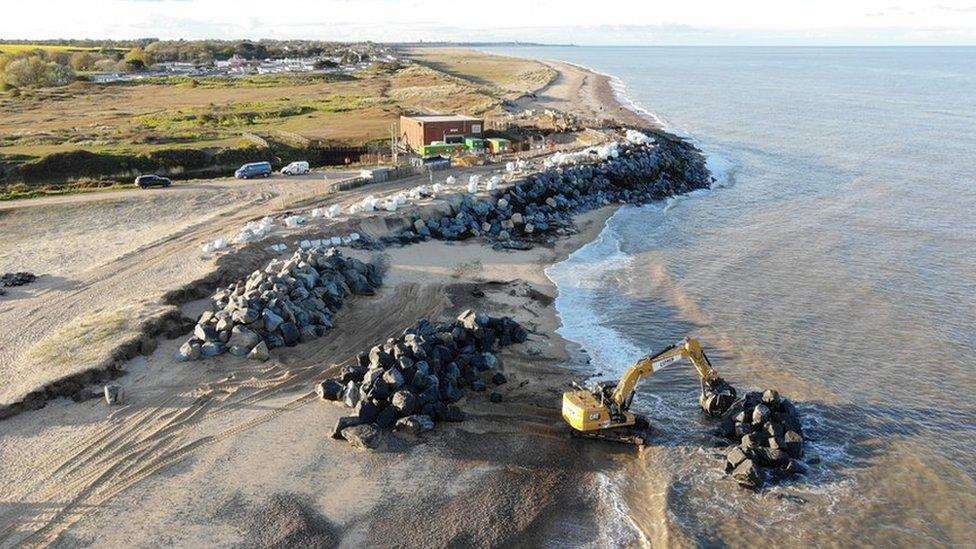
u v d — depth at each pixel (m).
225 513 23.78
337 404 30.41
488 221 55.97
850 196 69.44
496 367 34.34
